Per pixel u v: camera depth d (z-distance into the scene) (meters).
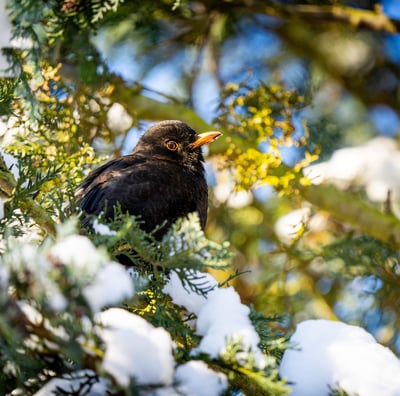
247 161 11.98
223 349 6.40
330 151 13.63
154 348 5.78
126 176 9.66
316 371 6.82
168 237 6.48
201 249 6.41
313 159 11.88
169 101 13.49
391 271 12.84
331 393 6.72
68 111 10.78
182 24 13.01
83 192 9.74
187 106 13.60
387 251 13.07
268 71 14.21
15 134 10.04
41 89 10.70
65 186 8.91
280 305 12.97
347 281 13.16
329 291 13.22
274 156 11.95
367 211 13.16
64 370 6.05
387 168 13.74
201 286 7.55
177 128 11.03
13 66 9.56
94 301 5.37
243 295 13.19
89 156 9.90
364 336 7.12
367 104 15.15
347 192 13.82
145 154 10.71
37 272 5.27
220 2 12.66
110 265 5.46
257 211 13.53
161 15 11.83
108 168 10.10
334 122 14.07
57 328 5.59
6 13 9.56
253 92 12.45
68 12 9.95
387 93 15.23
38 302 5.38
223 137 12.50
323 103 14.66
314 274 13.29
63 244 5.38
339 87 15.02
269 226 13.56
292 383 6.27
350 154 13.59
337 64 14.88
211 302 6.96
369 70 15.16
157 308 7.07
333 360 6.85
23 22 9.48
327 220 13.96
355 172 13.52
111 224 6.80
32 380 6.12
